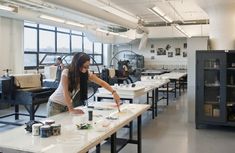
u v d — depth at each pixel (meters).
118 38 12.20
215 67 5.27
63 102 3.01
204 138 4.65
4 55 7.73
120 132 4.98
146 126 5.47
